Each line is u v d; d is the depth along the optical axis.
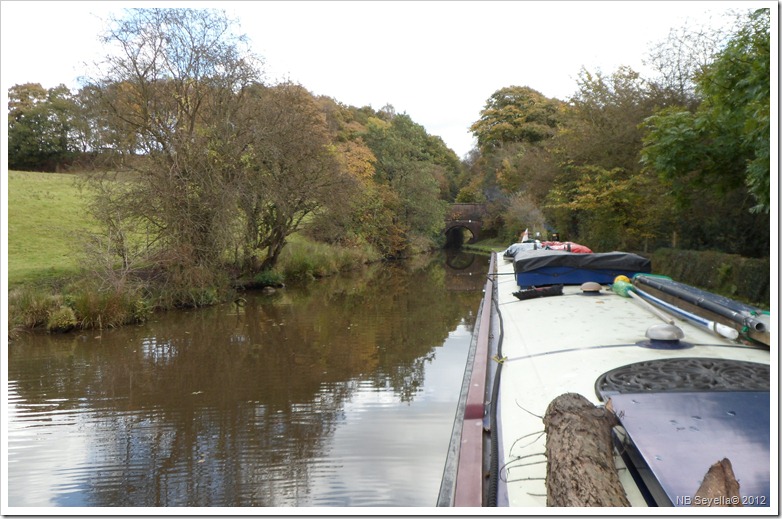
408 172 40.72
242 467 5.69
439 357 10.40
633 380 2.64
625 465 1.93
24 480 5.51
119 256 15.70
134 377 9.32
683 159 7.71
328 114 44.44
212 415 7.34
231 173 18.22
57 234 20.75
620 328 4.05
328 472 5.48
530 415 2.76
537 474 2.18
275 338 12.24
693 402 2.18
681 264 11.78
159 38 16.95
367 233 35.53
